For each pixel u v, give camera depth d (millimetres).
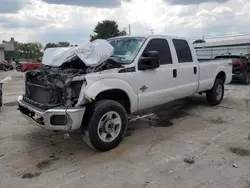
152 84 4320
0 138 4277
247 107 6375
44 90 3537
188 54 5309
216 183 2707
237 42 22328
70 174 2988
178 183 2723
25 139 4234
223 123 4988
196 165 3141
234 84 11172
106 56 3592
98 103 3504
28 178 2912
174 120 5289
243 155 3416
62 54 3760
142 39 4363
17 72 23078
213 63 6121
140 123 5121
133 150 3672
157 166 3135
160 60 4535
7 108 6629
